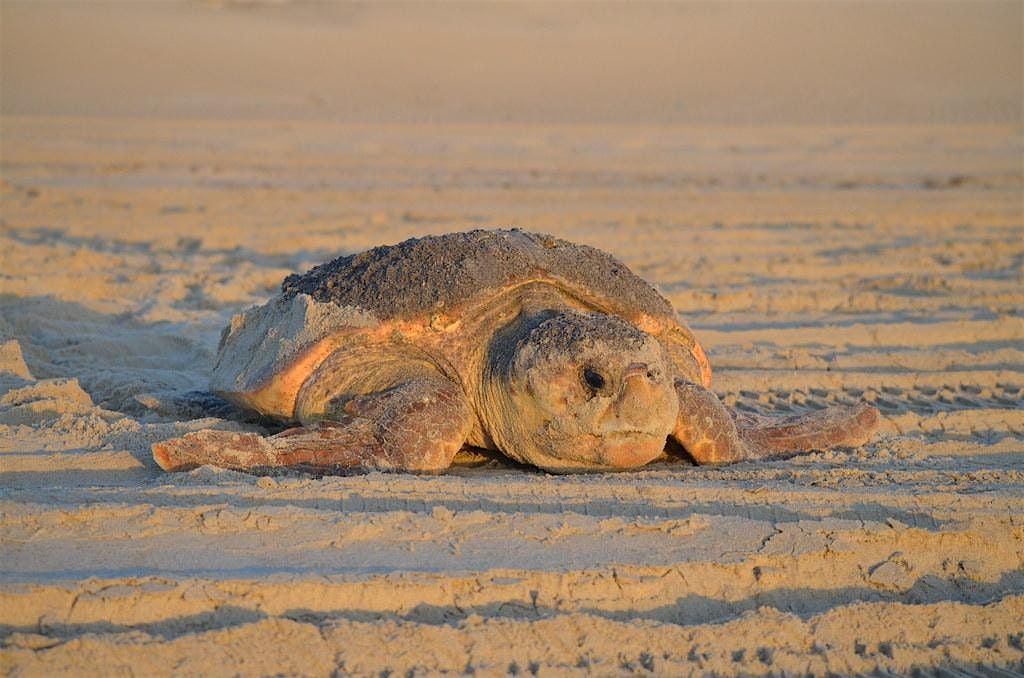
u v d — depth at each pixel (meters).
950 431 22.30
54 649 11.84
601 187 62.25
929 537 15.36
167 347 27.69
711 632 13.23
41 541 14.07
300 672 12.04
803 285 36.91
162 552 13.95
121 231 46.12
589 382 17.39
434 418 18.11
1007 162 77.44
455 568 13.91
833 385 25.94
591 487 16.83
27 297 31.52
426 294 19.48
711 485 17.12
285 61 153.25
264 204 53.91
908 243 45.41
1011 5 179.00
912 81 136.12
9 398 20.89
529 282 19.92
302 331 19.81
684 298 34.38
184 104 117.69
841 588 14.51
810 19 175.00
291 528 14.70
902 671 13.09
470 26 176.62
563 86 137.12
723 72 144.88
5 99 113.25
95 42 153.25
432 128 97.12
